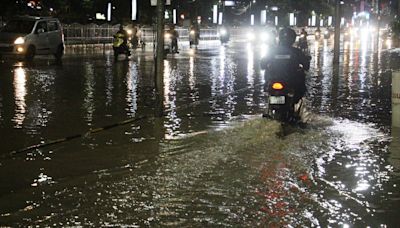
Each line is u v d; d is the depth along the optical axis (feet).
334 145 31.24
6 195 22.49
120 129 35.70
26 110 42.86
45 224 19.36
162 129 35.58
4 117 39.70
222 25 251.39
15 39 93.71
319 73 80.07
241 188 23.27
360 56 125.08
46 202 21.63
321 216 20.20
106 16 207.62
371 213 20.54
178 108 44.78
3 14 157.17
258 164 26.94
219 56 123.65
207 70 84.33
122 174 25.31
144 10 214.48
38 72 76.54
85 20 189.26
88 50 144.56
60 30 102.22
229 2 277.44
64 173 25.57
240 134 33.35
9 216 20.13
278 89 34.68
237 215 20.21
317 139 32.53
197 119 39.42
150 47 168.35
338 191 23.07
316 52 143.23
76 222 19.56
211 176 24.94
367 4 308.40
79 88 57.62
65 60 104.22
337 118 40.14
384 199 22.11
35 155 28.94
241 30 262.06
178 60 108.17
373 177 25.12
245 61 105.91
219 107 45.52
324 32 281.74
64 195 22.45
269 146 30.53
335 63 93.50
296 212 20.58
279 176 25.04
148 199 21.91
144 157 28.27
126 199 21.93
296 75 35.32
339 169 26.35
